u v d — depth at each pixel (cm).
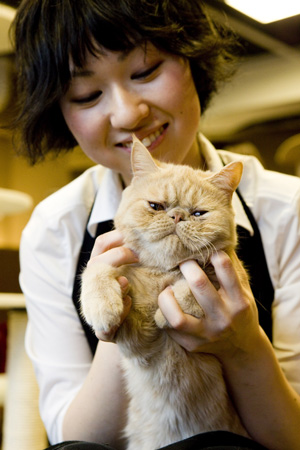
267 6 306
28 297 202
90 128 178
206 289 134
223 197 163
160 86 173
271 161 532
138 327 144
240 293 137
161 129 182
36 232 204
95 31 164
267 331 177
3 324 369
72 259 196
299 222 180
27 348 198
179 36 177
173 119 179
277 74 454
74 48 167
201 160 214
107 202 195
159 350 148
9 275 318
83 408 169
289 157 522
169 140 182
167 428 156
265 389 150
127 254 147
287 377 172
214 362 151
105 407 166
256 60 439
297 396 160
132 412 164
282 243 182
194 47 180
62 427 175
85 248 196
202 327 137
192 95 183
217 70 206
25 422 279
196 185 159
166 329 141
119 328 142
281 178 193
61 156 225
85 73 171
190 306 137
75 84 176
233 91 475
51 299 197
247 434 161
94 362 171
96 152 185
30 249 203
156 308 146
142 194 159
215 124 536
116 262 145
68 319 193
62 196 209
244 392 152
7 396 288
